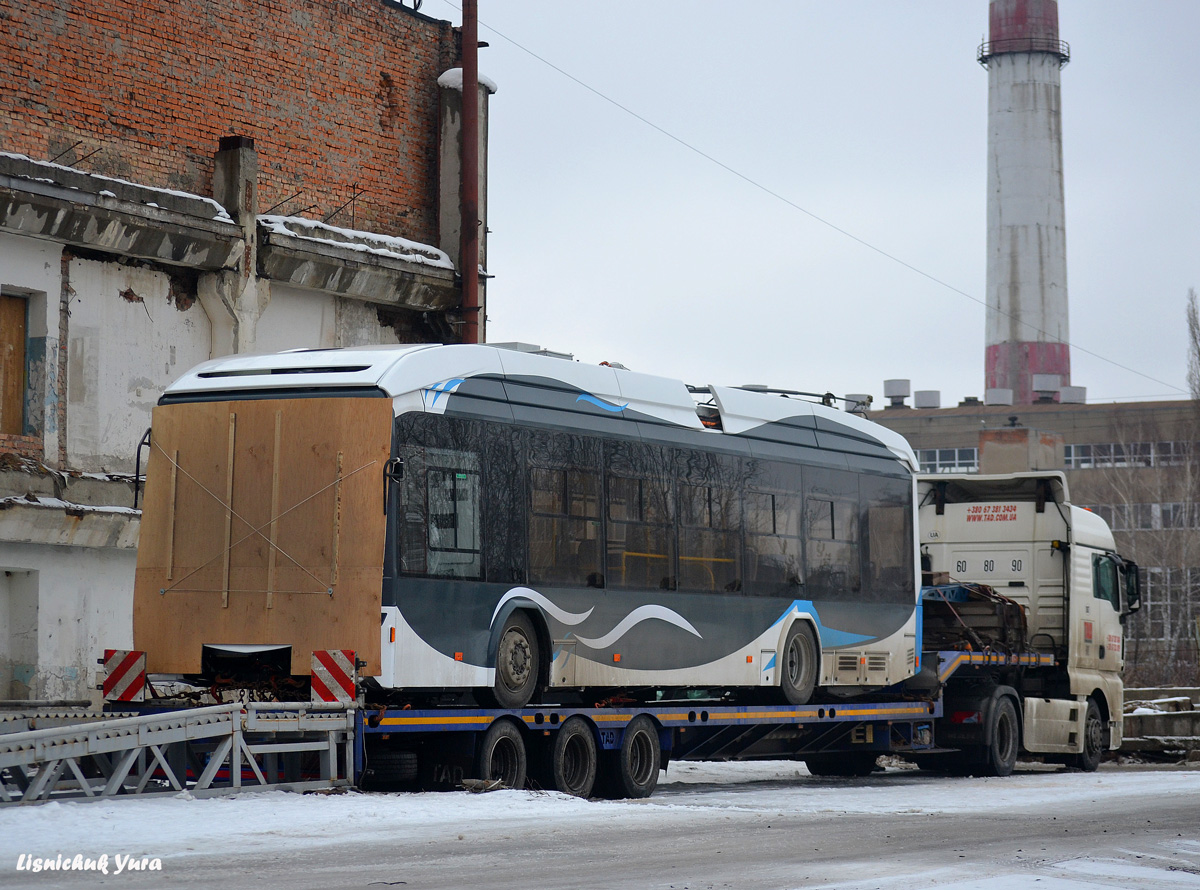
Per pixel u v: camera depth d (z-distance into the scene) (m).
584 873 10.98
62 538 23.36
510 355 18.36
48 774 13.86
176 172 26.27
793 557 22.69
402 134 30.66
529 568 18.03
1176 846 13.88
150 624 17.02
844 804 18.33
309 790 15.61
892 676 24.55
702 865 11.62
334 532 16.31
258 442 16.80
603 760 19.25
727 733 21.91
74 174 23.66
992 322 109.38
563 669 18.42
